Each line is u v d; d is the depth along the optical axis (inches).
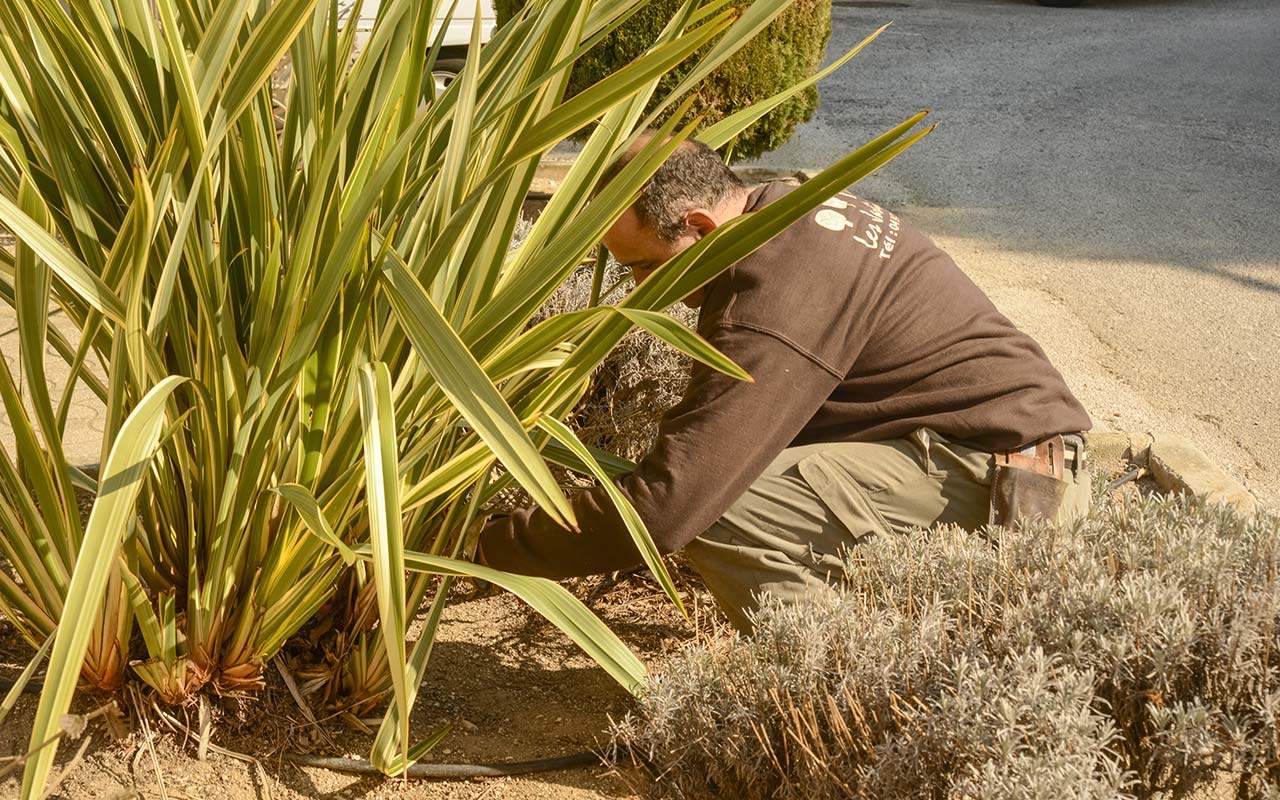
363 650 81.4
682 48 59.4
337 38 70.6
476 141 76.8
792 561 86.1
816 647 66.8
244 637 75.7
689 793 71.0
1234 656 61.6
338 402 70.1
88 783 74.4
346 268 61.9
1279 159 295.1
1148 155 300.0
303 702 81.2
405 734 57.6
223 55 60.1
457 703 88.5
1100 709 64.4
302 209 71.5
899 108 348.5
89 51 63.7
